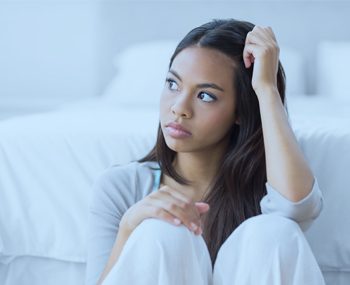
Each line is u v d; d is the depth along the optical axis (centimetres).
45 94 308
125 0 302
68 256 117
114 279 81
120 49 305
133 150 119
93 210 104
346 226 112
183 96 97
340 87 260
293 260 82
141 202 88
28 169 120
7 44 305
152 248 81
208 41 98
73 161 119
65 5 303
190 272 82
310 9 293
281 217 87
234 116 102
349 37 292
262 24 297
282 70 107
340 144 115
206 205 89
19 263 120
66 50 305
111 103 253
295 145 94
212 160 107
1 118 286
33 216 118
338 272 114
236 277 84
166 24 303
